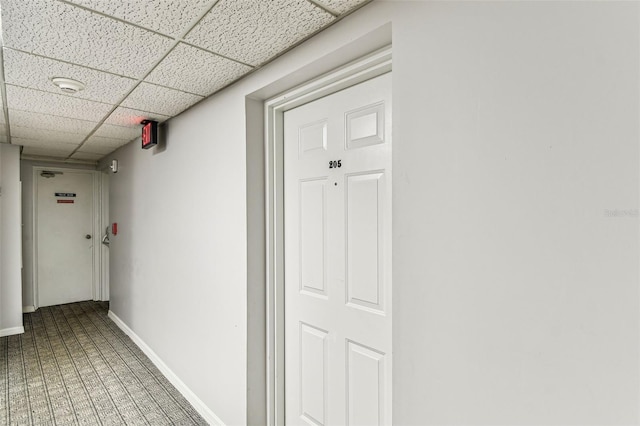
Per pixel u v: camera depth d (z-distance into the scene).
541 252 0.83
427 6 1.06
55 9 1.17
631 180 0.71
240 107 1.88
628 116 0.71
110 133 3.12
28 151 4.10
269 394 1.92
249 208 1.86
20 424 2.17
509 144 0.89
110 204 4.33
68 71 1.71
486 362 0.93
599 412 0.75
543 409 0.83
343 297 1.61
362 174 1.52
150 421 2.21
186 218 2.49
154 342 3.06
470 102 0.97
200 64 1.66
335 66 1.47
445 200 1.02
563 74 0.80
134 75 1.77
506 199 0.89
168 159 2.74
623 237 0.72
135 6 1.17
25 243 4.66
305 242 1.81
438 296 1.04
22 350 3.34
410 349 1.11
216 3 1.16
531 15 0.85
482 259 0.94
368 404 1.50
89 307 4.86
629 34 0.71
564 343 0.80
